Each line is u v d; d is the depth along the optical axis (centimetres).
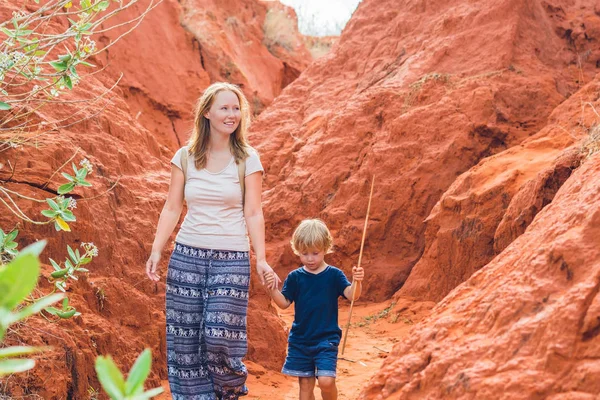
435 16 1571
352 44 1725
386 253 1177
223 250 432
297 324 490
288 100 1739
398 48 1578
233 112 434
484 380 312
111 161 701
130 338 574
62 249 569
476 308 369
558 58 1367
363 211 1209
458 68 1345
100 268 606
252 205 442
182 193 447
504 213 962
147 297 617
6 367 118
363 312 1069
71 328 507
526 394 293
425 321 410
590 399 275
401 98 1334
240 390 446
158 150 867
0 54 460
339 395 596
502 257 431
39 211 557
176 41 1984
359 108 1374
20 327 463
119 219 656
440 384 334
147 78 1842
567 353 296
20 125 553
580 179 451
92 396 491
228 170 437
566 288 332
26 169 570
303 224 492
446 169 1175
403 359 378
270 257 1263
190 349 436
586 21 1412
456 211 1022
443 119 1218
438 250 1027
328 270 492
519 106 1230
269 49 2481
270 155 1556
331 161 1334
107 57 1759
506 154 1083
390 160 1225
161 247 442
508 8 1365
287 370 488
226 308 423
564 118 1099
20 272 110
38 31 863
